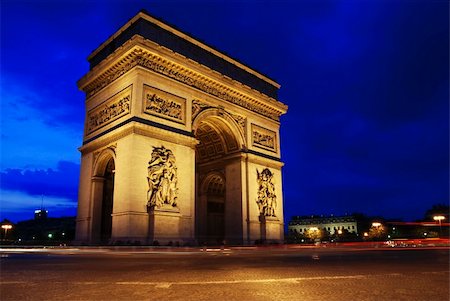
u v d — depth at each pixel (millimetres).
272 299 10172
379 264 21281
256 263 23109
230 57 76062
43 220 190750
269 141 81688
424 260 24469
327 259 26422
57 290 11906
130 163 53312
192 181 61094
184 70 64750
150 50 58688
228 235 71562
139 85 57312
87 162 65625
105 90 65375
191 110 64625
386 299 10086
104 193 63188
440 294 10836
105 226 61875
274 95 87188
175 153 59562
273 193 77312
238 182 72312
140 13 60812
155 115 58344
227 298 10367
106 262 24062
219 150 77812
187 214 58656
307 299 10141
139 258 28531
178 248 50906
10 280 14422
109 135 59250
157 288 12258
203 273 16922
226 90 73125
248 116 77438
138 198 52781
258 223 72500
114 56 61469
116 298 10469
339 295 10727
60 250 46844
